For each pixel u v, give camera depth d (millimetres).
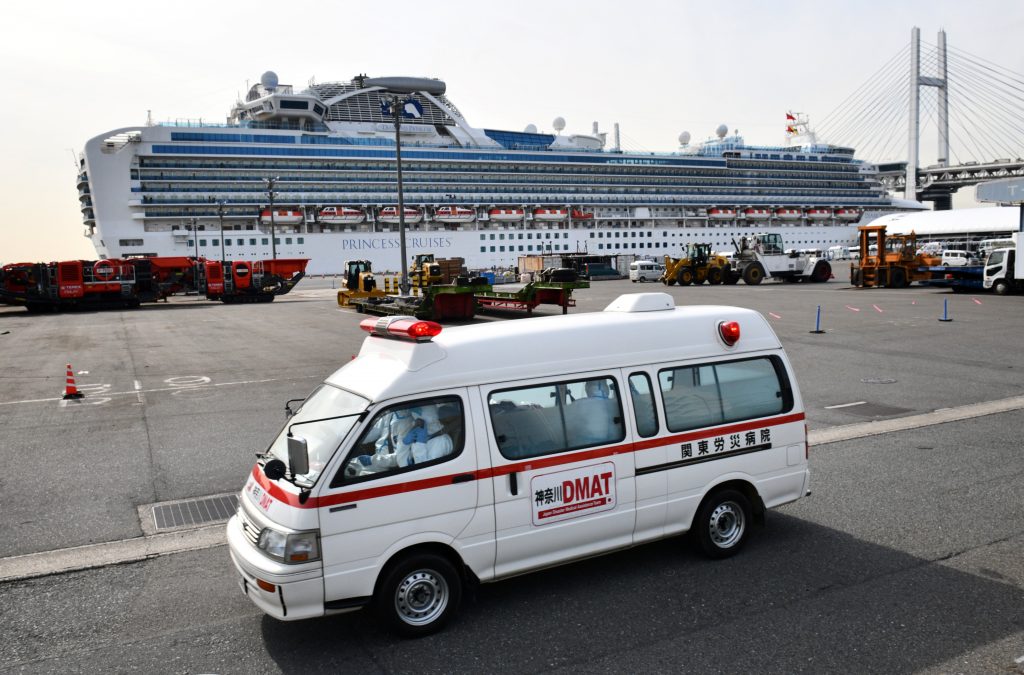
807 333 20797
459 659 4582
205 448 9984
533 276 31406
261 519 4789
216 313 35250
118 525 7219
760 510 6180
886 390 13047
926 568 5758
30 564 6297
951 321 22609
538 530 5176
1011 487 7656
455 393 4977
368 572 4656
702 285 46562
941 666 4336
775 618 4992
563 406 5312
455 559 5066
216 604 5496
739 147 100688
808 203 102875
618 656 4555
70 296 38500
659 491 5652
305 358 18328
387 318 5465
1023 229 30781
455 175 83438
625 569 5902
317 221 76375
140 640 4957
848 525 6738
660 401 5672
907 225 95688
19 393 14117
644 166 92812
